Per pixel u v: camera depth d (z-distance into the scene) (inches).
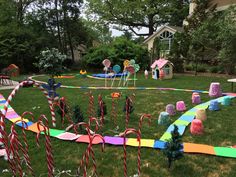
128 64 738.8
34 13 1473.9
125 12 1557.6
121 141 291.1
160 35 1387.8
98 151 271.7
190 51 978.1
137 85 725.9
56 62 617.6
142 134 317.4
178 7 1676.9
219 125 351.3
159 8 1598.2
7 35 1214.9
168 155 230.7
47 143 206.7
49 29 1494.8
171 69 860.6
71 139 300.7
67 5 1475.1
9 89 685.3
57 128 340.5
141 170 232.7
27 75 1138.0
